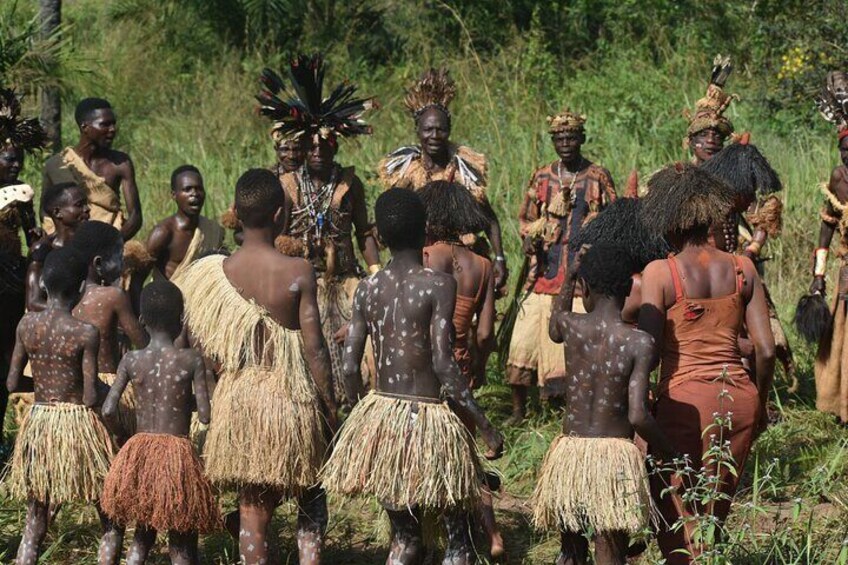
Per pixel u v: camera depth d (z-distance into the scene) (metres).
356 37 24.69
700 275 7.57
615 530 7.38
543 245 12.20
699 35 22.67
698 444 7.50
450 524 7.84
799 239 15.89
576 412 7.46
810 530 8.20
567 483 7.38
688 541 7.47
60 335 8.26
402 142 19.69
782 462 10.66
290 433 7.71
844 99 11.67
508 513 9.89
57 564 9.02
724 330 7.58
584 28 24.33
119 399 8.30
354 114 11.07
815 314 11.47
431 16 25.16
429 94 11.61
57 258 8.34
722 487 7.69
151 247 12.13
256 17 24.59
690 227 7.59
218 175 18.80
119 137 21.27
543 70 22.11
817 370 11.66
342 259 11.16
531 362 12.09
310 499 8.11
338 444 7.61
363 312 7.77
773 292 15.12
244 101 21.95
